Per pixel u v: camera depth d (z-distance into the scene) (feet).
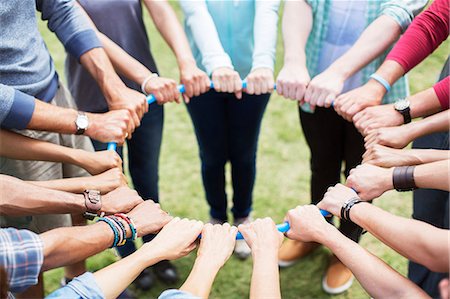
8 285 3.67
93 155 5.67
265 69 6.50
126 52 6.70
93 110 6.92
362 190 5.14
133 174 7.61
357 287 7.98
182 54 6.63
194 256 8.42
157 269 8.04
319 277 8.14
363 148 6.87
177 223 5.06
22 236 4.17
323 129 7.05
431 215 5.86
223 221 8.55
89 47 6.09
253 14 6.82
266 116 10.82
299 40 6.45
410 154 5.32
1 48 5.19
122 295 7.66
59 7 6.01
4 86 5.16
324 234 4.80
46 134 5.98
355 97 5.98
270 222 5.06
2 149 5.53
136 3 6.53
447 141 5.65
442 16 5.80
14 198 4.92
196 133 7.56
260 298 4.33
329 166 7.41
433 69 11.69
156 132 7.22
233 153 7.72
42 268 4.36
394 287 4.30
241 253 8.29
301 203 9.12
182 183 9.55
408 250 4.31
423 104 5.75
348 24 6.34
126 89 6.15
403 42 6.01
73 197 5.14
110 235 4.85
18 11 5.30
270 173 9.68
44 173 6.15
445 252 4.05
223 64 6.51
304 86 6.31
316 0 6.31
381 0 6.19
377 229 4.58
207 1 6.66
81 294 4.25
